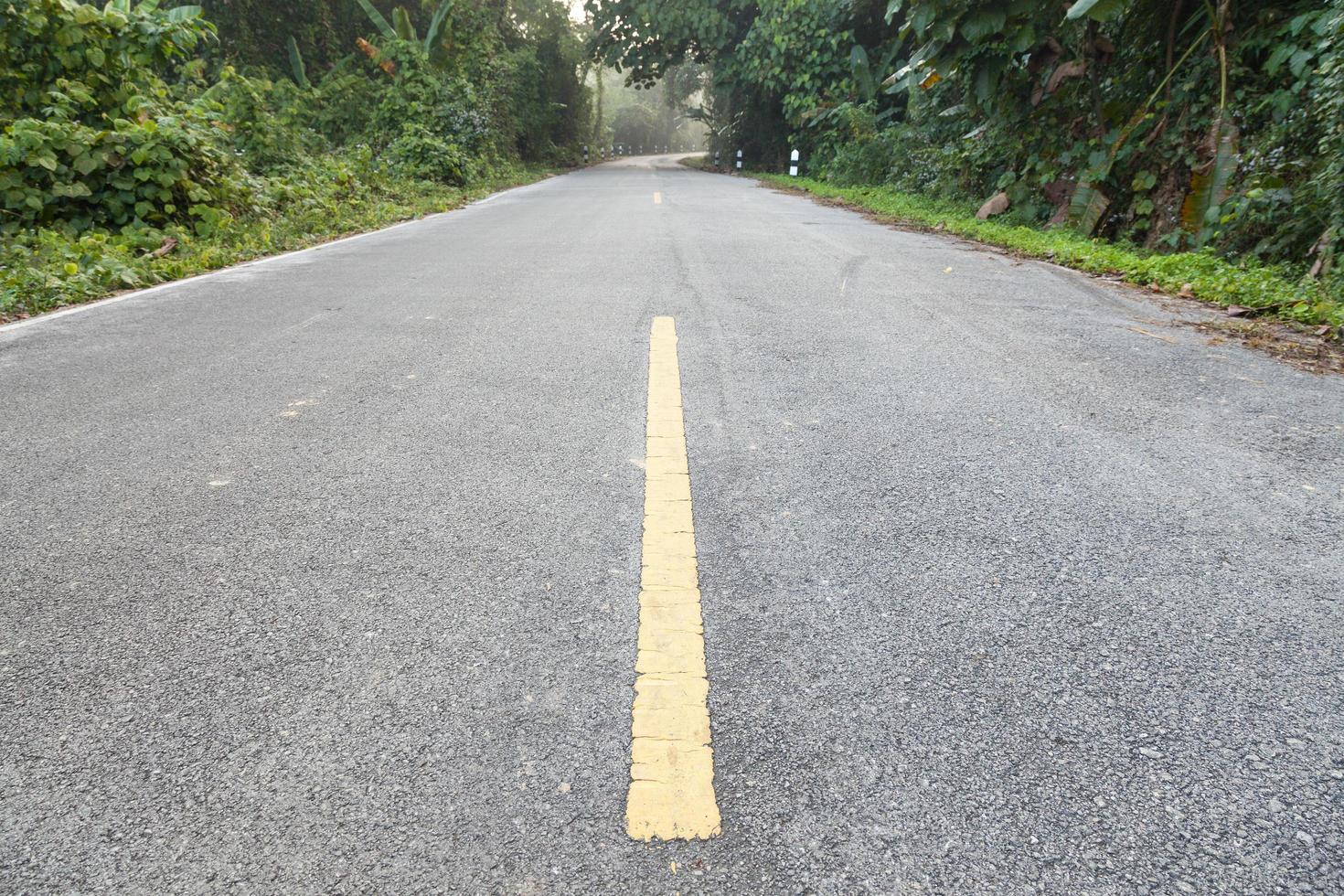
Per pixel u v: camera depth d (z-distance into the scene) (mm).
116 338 4422
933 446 2838
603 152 63094
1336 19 6230
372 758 1397
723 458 2713
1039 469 2648
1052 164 10797
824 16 23031
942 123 15062
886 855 1206
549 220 11125
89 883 1160
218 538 2186
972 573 1996
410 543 2148
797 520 2266
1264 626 1789
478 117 21344
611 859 1194
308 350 4145
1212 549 2133
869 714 1504
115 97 9398
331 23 24141
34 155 7469
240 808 1295
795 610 1834
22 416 3180
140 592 1923
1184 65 9172
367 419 3121
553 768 1372
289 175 12445
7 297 5219
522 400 3328
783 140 28969
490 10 27594
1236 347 4336
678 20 27250
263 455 2764
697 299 5410
